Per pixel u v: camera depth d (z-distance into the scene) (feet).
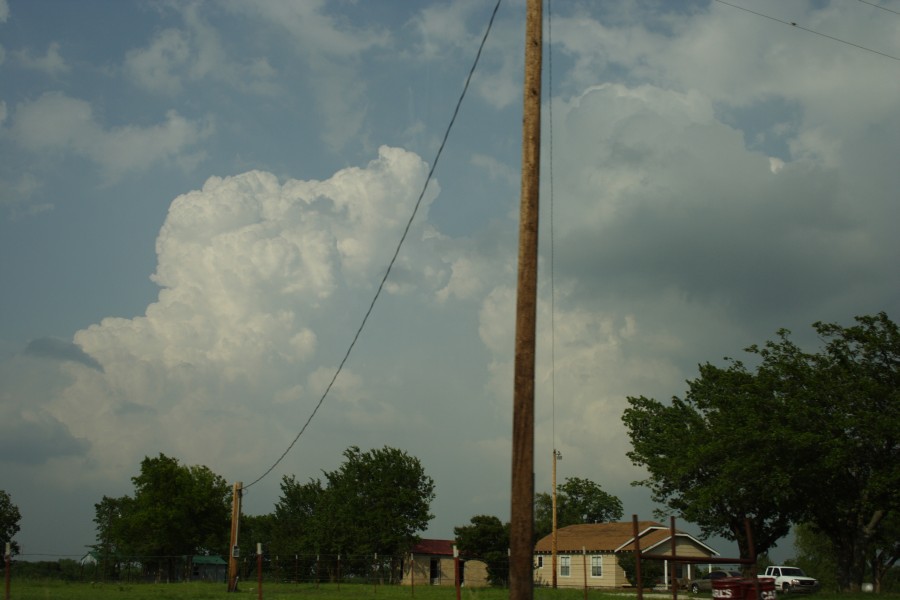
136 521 238.48
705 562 42.01
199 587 163.84
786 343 149.18
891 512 140.56
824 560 266.36
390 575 223.51
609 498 352.08
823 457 135.85
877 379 140.67
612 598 131.44
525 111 42.75
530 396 38.68
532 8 44.19
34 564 196.65
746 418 144.56
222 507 259.60
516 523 37.29
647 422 176.76
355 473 241.55
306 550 239.91
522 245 40.68
